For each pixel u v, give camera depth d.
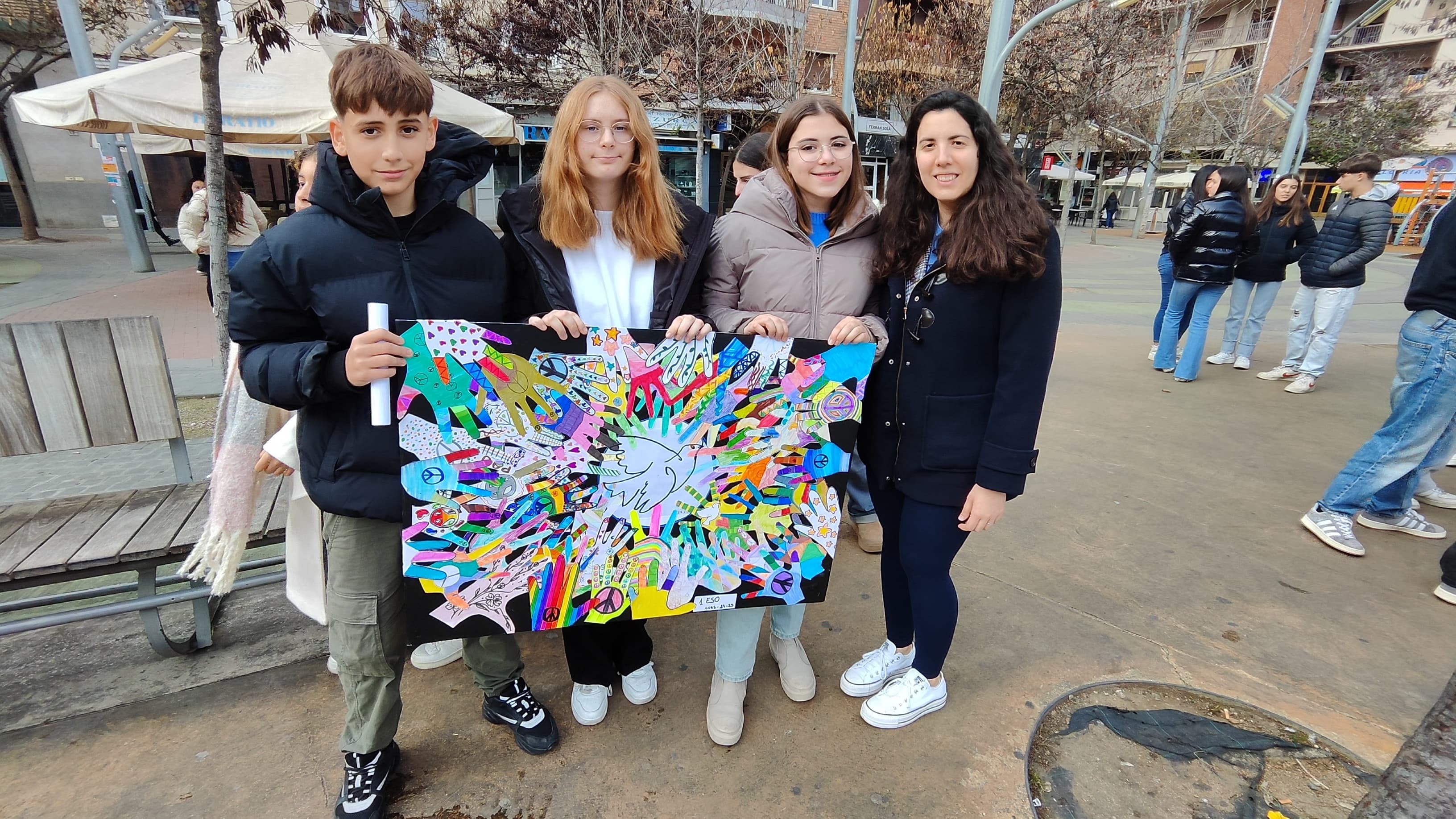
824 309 1.89
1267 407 5.19
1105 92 14.73
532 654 2.39
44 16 13.48
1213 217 5.48
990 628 2.54
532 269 1.75
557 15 10.70
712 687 2.08
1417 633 2.52
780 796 1.82
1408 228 23.47
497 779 1.86
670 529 1.79
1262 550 3.12
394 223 1.49
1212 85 22.12
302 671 2.27
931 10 13.34
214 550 1.82
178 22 10.70
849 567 2.98
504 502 1.63
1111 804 1.81
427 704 2.13
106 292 9.44
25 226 15.16
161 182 17.38
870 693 2.19
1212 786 1.87
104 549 2.04
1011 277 1.60
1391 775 1.33
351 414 1.51
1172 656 2.39
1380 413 5.04
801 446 1.82
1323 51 10.03
